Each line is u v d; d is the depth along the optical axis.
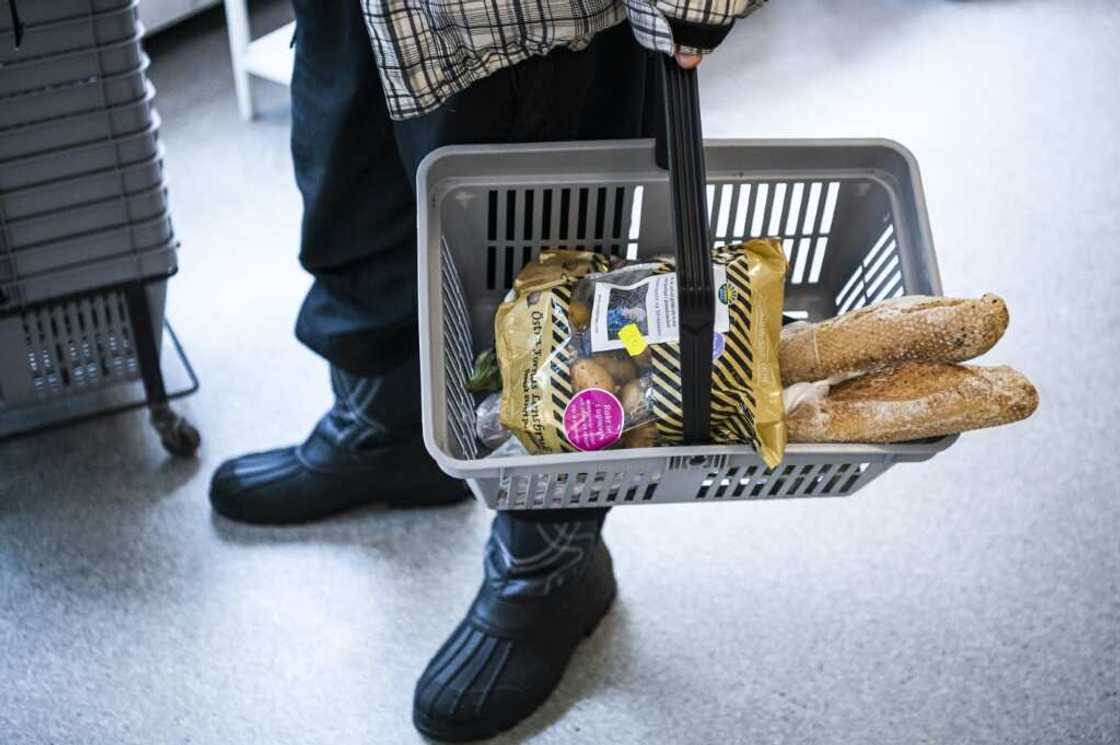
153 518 1.74
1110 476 1.82
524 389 1.12
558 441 1.10
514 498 1.09
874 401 1.07
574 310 1.14
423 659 1.61
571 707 1.56
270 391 1.91
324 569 1.69
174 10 2.44
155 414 1.76
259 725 1.54
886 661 1.61
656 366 1.08
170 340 1.95
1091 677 1.59
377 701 1.56
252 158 2.29
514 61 1.12
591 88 1.25
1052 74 2.62
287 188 2.24
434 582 1.69
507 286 1.31
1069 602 1.67
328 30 1.26
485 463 0.99
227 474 1.73
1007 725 1.55
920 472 1.82
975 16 2.78
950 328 1.06
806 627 1.64
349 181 1.36
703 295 0.96
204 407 1.88
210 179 2.24
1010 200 2.28
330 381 1.87
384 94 1.23
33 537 1.71
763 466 1.07
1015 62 2.64
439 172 1.18
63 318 1.65
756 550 1.72
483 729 1.52
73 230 1.54
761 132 2.42
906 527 1.75
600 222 1.33
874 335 1.09
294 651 1.61
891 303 1.10
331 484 1.71
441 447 1.03
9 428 1.81
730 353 1.07
